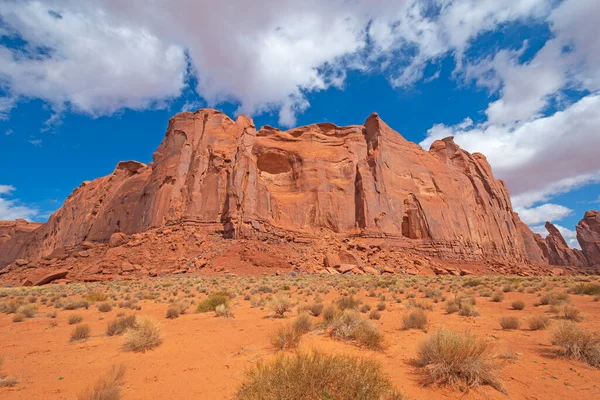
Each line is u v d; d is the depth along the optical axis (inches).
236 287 1053.8
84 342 339.3
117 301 765.9
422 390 175.2
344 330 303.7
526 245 4170.8
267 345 285.3
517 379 193.2
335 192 2620.6
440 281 1259.2
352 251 2170.3
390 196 2780.5
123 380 210.2
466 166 3649.1
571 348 236.8
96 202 3481.8
